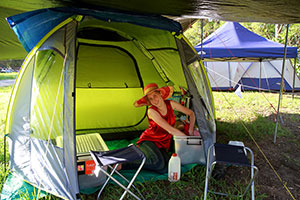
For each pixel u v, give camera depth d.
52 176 2.38
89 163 2.44
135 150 2.25
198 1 2.31
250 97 7.97
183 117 3.72
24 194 2.38
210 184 2.66
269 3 2.35
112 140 3.93
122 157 2.12
